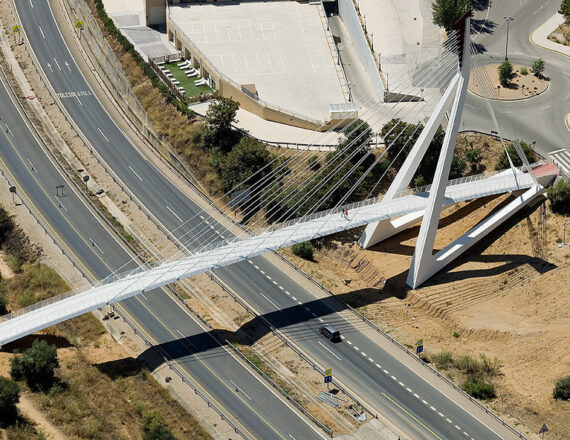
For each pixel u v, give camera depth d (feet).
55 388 432.66
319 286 516.32
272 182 565.94
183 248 542.98
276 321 490.90
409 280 508.94
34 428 409.28
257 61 640.17
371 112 605.73
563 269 498.69
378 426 430.20
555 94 608.19
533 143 567.18
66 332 475.72
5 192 572.10
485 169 567.18
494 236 532.32
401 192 521.24
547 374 449.89
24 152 604.90
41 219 556.10
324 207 548.72
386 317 494.59
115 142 619.26
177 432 422.00
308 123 595.47
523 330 474.49
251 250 486.38
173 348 471.62
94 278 519.19
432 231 495.82
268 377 453.58
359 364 463.83
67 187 581.12
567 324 469.57
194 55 649.61
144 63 636.89
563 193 520.42
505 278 506.89
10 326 459.32
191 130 598.75
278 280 520.01
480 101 602.44
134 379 449.89
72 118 636.07
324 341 477.36
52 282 509.76
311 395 446.60
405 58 642.22
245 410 436.76
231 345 472.44
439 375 456.45
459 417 435.94
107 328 483.10
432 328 488.02
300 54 649.20
